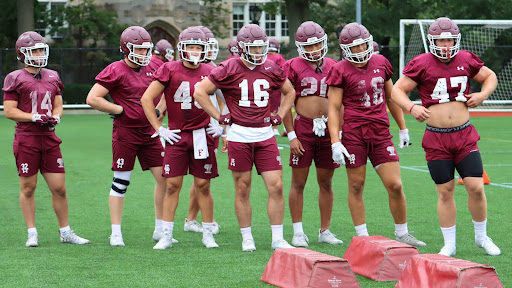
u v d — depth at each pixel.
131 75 19.20
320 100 19.12
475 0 80.88
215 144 18.89
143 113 19.28
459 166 17.58
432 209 23.95
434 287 13.45
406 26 82.00
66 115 69.62
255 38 17.55
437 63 17.45
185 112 18.45
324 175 19.23
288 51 84.56
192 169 18.70
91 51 83.12
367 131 18.31
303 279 14.14
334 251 18.25
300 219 19.12
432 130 17.52
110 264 16.78
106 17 86.25
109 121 60.94
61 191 19.08
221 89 18.08
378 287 14.67
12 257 17.56
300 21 81.31
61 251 18.27
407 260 15.32
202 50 18.27
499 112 70.06
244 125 17.98
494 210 23.50
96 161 36.44
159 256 17.66
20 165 18.81
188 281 15.23
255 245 18.98
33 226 19.06
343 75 18.19
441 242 19.17
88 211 23.98
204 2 92.44
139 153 19.62
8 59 80.31
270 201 18.19
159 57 26.08
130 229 21.33
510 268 16.17
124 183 19.30
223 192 27.48
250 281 15.20
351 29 17.94
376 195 26.75
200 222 22.59
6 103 18.61
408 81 17.67
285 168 33.75
